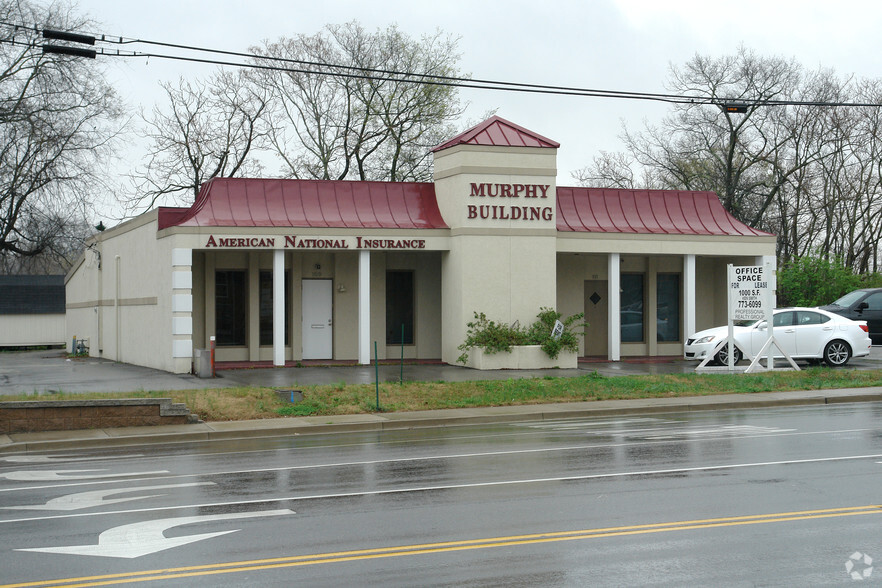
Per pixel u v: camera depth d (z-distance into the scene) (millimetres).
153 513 9922
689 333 30703
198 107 50469
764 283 25141
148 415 17938
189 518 9617
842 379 23500
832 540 8367
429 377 24625
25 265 70750
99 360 34656
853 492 10500
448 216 28516
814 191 54438
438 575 7355
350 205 28578
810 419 17984
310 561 7832
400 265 30328
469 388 22016
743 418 18469
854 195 54781
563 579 7215
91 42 19375
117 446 16344
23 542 8688
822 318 27016
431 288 30641
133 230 30797
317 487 11328
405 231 27812
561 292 31891
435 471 12367
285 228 26531
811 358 26969
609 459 13117
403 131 50500
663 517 9305
